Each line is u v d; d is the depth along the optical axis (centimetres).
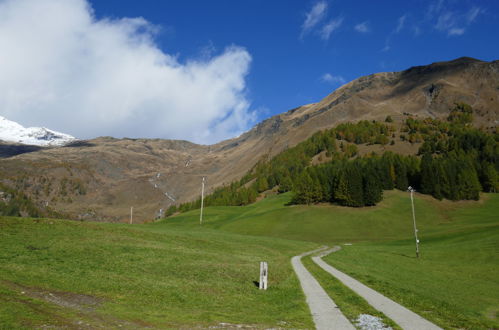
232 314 1988
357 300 2459
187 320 1784
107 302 1998
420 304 2445
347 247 8544
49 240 3844
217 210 17125
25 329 1380
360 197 13912
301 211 14025
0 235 3775
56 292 2089
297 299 2477
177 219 15450
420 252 6944
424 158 18100
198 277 3072
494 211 13500
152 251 4078
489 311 2745
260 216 13925
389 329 1761
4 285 2064
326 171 17738
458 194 14912
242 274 3453
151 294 2300
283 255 5953
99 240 4259
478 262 5572
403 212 13450
